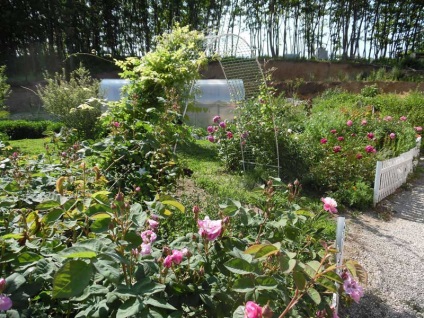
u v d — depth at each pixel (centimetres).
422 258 347
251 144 616
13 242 150
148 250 135
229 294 142
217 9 3447
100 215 129
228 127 667
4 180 253
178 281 140
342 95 1388
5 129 989
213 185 496
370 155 602
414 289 291
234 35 551
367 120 790
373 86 1825
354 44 3459
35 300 134
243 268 125
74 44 2922
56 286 99
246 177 541
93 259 107
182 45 539
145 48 3403
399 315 255
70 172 279
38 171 289
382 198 539
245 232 221
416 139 752
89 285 128
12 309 114
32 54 2616
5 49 2559
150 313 112
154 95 468
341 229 238
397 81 1958
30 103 2084
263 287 123
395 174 580
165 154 370
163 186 337
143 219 138
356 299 151
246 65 630
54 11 2675
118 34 3300
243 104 662
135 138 362
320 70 2633
